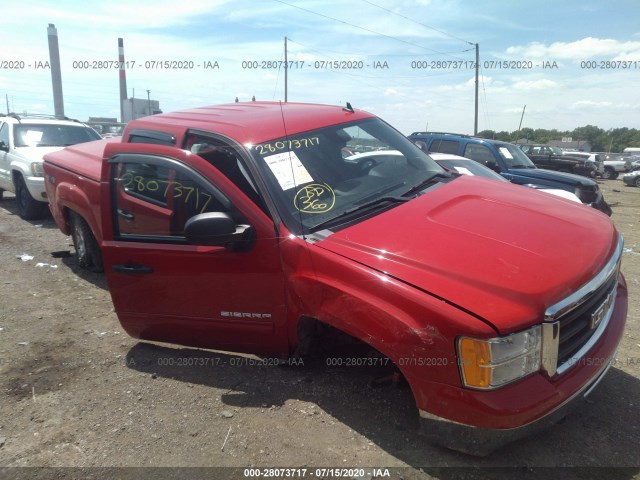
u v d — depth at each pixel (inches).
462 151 455.2
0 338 165.9
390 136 164.9
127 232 139.4
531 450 105.0
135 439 113.4
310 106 167.9
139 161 137.7
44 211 359.6
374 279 100.3
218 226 114.3
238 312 126.6
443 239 107.5
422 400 95.0
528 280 94.2
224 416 119.6
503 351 87.8
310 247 112.2
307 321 119.9
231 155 132.6
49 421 121.3
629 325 174.9
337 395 125.8
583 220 122.6
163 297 136.3
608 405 122.2
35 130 380.8
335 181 133.2
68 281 223.1
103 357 152.6
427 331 92.3
